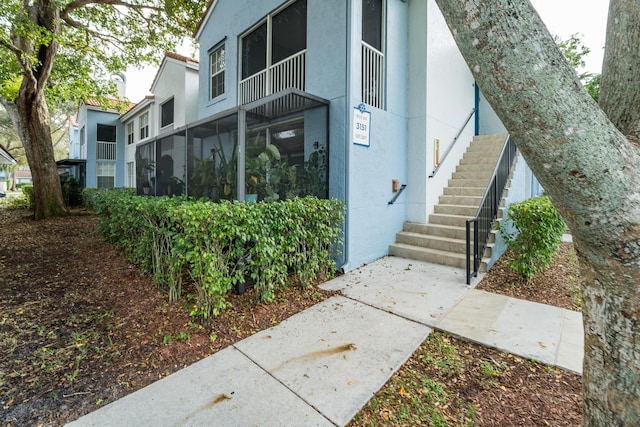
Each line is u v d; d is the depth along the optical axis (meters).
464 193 6.64
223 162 5.16
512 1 1.11
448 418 2.01
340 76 5.00
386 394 2.23
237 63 7.56
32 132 10.83
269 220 3.60
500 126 8.83
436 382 2.36
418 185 6.24
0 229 8.95
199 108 9.21
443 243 5.56
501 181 5.84
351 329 3.16
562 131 1.09
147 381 2.39
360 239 5.25
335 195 5.09
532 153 1.18
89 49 11.13
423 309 3.60
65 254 6.10
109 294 4.09
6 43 8.02
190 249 3.21
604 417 1.30
